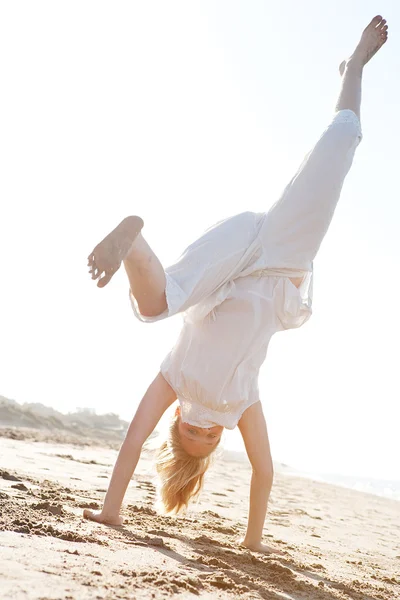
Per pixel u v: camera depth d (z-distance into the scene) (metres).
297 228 3.74
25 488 4.45
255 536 3.98
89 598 1.95
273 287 3.72
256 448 3.91
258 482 3.95
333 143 3.87
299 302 3.79
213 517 5.34
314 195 3.76
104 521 3.61
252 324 3.65
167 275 3.39
